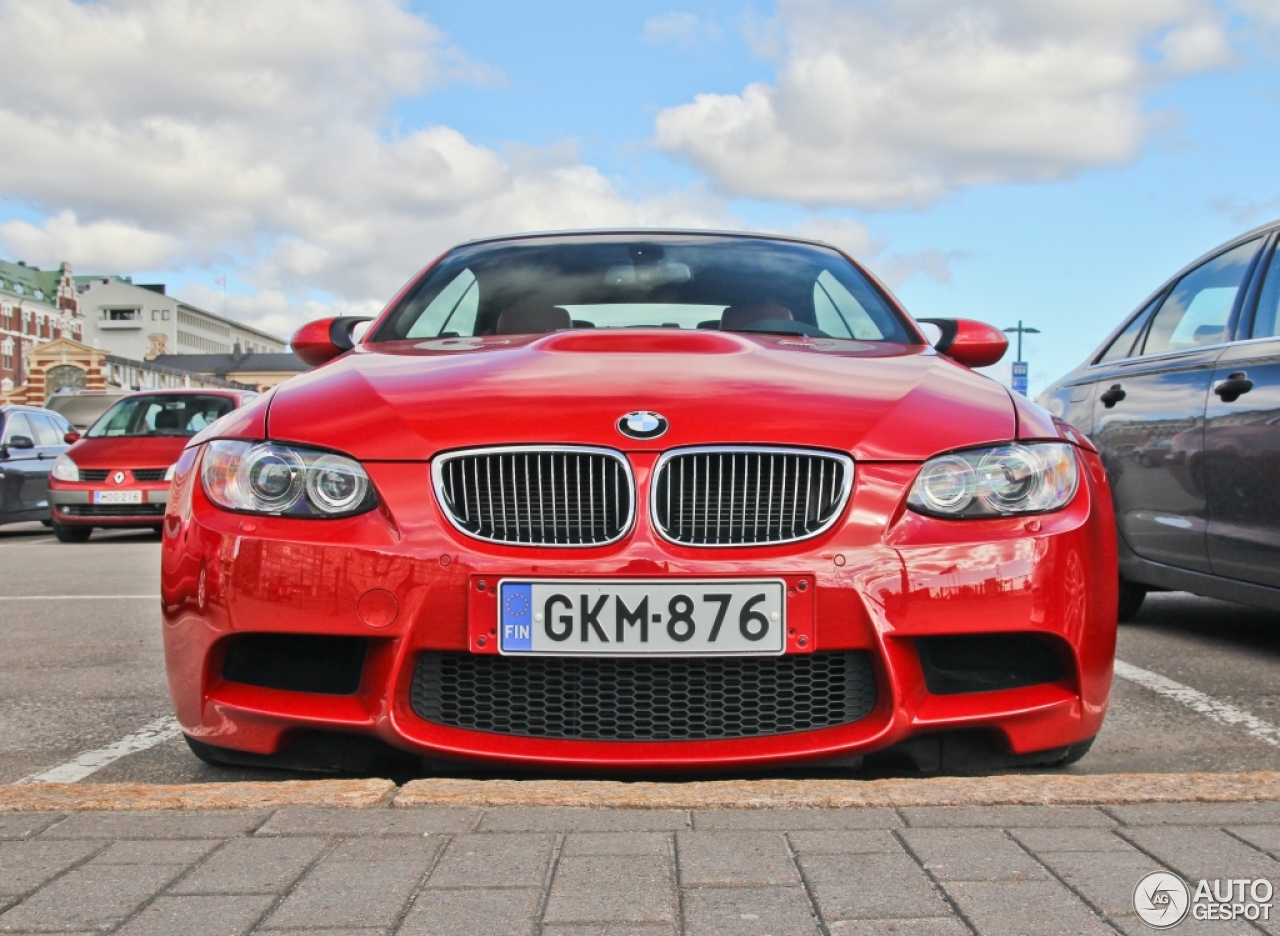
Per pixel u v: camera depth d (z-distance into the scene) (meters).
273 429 2.66
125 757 3.05
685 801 2.21
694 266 3.89
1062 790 2.26
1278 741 3.13
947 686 2.48
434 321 3.66
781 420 2.53
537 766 2.39
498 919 1.74
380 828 2.11
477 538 2.46
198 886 1.87
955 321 3.79
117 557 9.31
